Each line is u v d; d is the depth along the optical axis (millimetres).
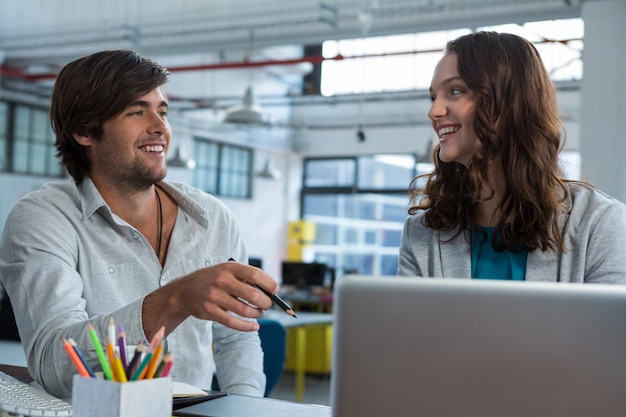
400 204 14352
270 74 14141
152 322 1301
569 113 12023
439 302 881
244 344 1885
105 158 1729
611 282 1540
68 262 1657
